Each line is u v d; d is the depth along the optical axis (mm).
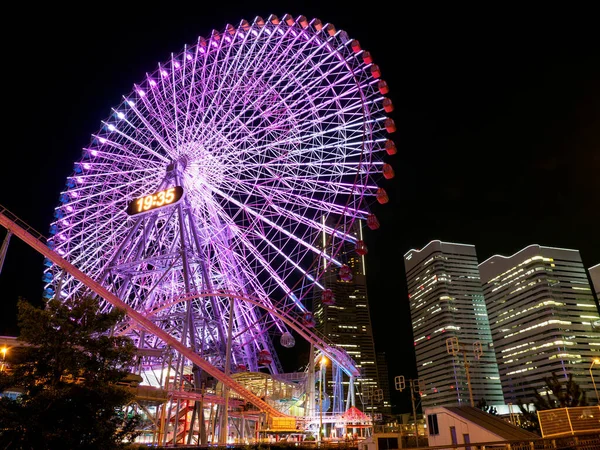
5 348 33906
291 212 62406
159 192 62062
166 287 70250
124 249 64188
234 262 66875
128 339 22734
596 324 199875
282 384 74938
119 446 20609
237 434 75312
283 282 63094
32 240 51031
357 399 177125
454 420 31188
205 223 67750
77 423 19047
